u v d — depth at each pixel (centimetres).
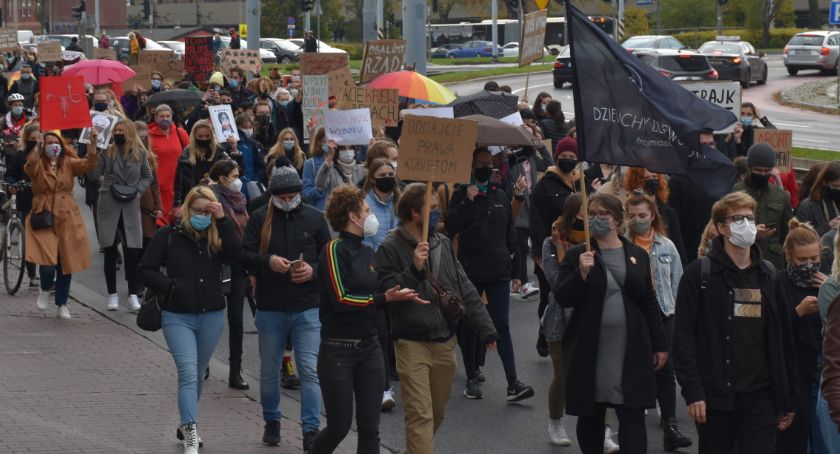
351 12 16688
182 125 3378
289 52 11000
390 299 1216
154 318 1384
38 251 2064
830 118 5844
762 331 1174
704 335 1179
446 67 10469
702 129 1337
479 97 2488
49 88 2039
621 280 1216
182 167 2117
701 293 1180
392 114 2419
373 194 1595
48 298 2234
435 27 15038
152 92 3938
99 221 2158
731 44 7606
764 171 1730
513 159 2377
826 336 990
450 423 1575
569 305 1234
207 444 1441
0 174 3141
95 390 1661
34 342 1922
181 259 1371
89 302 2247
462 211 1614
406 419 1239
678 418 1627
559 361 1448
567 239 1402
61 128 2061
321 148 1941
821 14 15712
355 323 1213
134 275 2183
